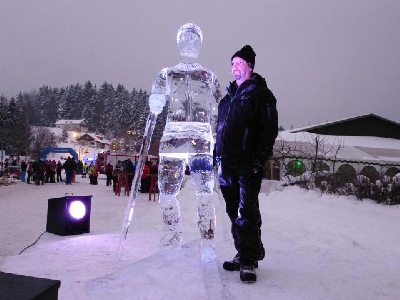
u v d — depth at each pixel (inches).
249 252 126.6
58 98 6446.9
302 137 1154.0
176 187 165.2
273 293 116.6
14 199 647.1
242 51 141.4
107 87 5925.2
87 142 4042.8
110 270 145.3
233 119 133.5
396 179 564.1
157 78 164.2
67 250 180.1
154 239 205.0
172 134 159.3
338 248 215.5
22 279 60.4
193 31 164.7
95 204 562.6
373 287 136.0
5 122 2433.6
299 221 358.6
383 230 340.8
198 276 127.6
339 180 651.5
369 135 1541.6
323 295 118.5
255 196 130.4
